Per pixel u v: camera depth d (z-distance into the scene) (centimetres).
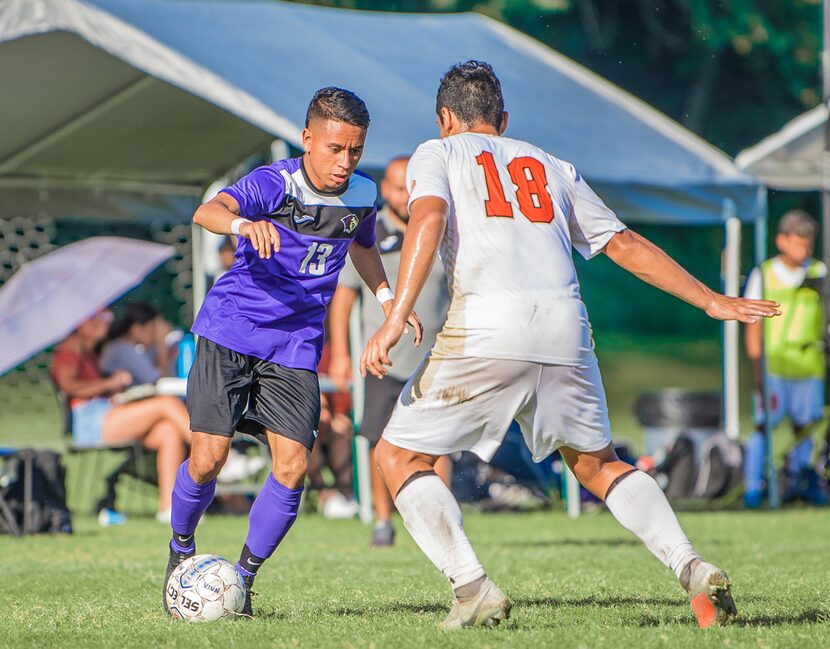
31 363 6294
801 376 4369
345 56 4278
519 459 4269
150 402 3869
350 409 4112
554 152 4069
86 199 4694
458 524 1479
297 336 1672
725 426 4891
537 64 4762
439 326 2864
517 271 1473
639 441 6575
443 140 1543
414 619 1602
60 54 3725
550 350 1470
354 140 1592
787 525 3594
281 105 3612
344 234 1659
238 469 4031
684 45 10219
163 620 1641
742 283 5022
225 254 4091
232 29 4081
